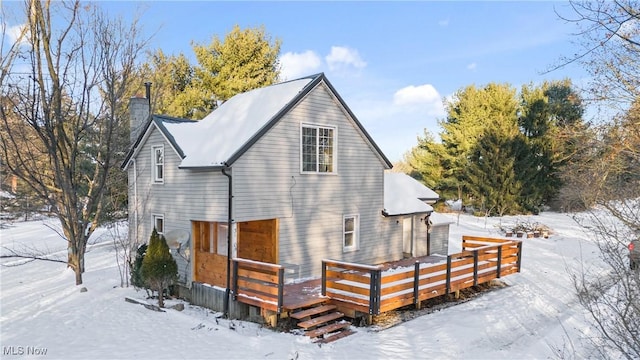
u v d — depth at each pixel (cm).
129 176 1661
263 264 1074
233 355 870
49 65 1484
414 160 4169
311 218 1423
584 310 1139
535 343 941
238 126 1355
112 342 959
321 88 1460
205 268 1298
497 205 3488
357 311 1088
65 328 1073
